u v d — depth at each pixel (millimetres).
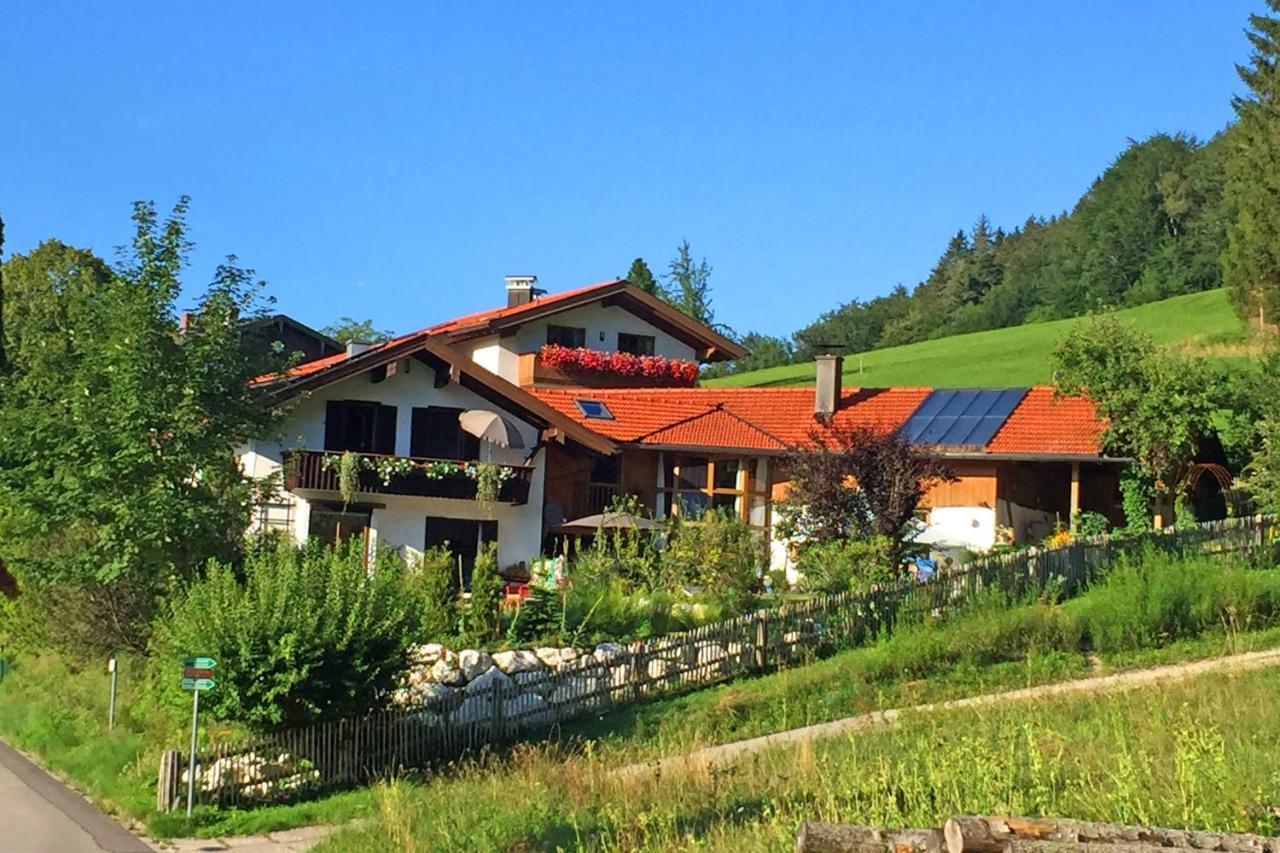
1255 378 35969
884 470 30844
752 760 18641
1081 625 25375
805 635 26156
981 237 167125
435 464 36375
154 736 22906
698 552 31078
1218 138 113688
